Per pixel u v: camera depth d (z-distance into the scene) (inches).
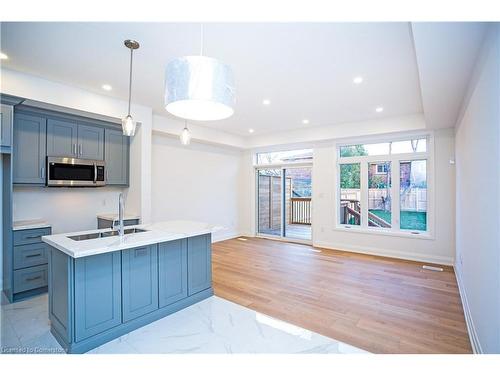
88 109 136.8
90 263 82.5
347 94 142.2
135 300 94.2
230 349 82.4
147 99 150.9
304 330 93.4
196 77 65.8
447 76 91.9
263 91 138.2
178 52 99.3
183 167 216.4
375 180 204.2
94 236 103.0
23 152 125.1
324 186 222.8
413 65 108.4
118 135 163.6
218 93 67.5
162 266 103.0
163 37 89.5
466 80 94.8
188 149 220.5
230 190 264.4
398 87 132.1
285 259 184.9
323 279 144.4
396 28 83.7
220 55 101.3
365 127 195.0
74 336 79.0
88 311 82.0
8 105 114.0
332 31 85.7
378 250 197.5
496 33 57.1
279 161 260.1
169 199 205.3
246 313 106.3
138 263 95.2
